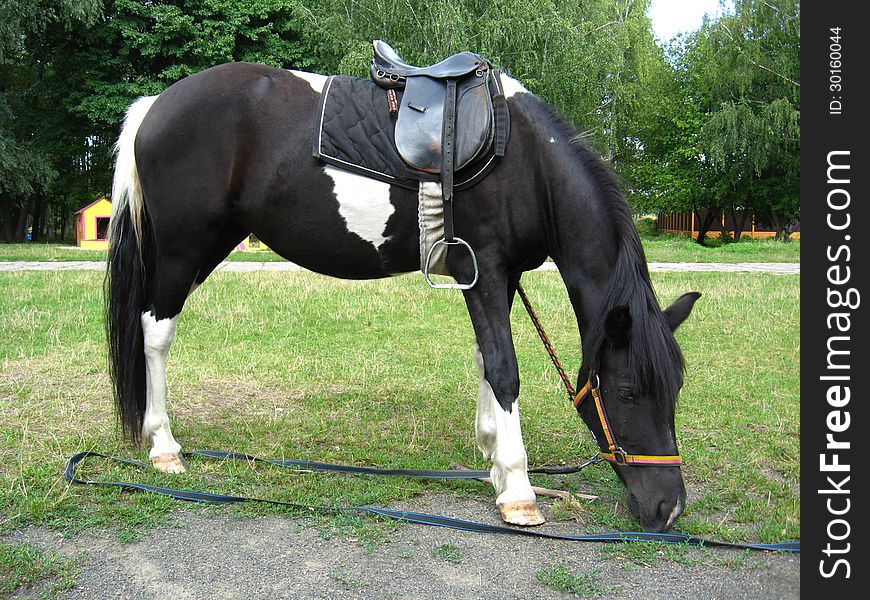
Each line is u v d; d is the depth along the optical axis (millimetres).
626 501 3172
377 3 19547
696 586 2461
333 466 3521
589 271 3010
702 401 4855
